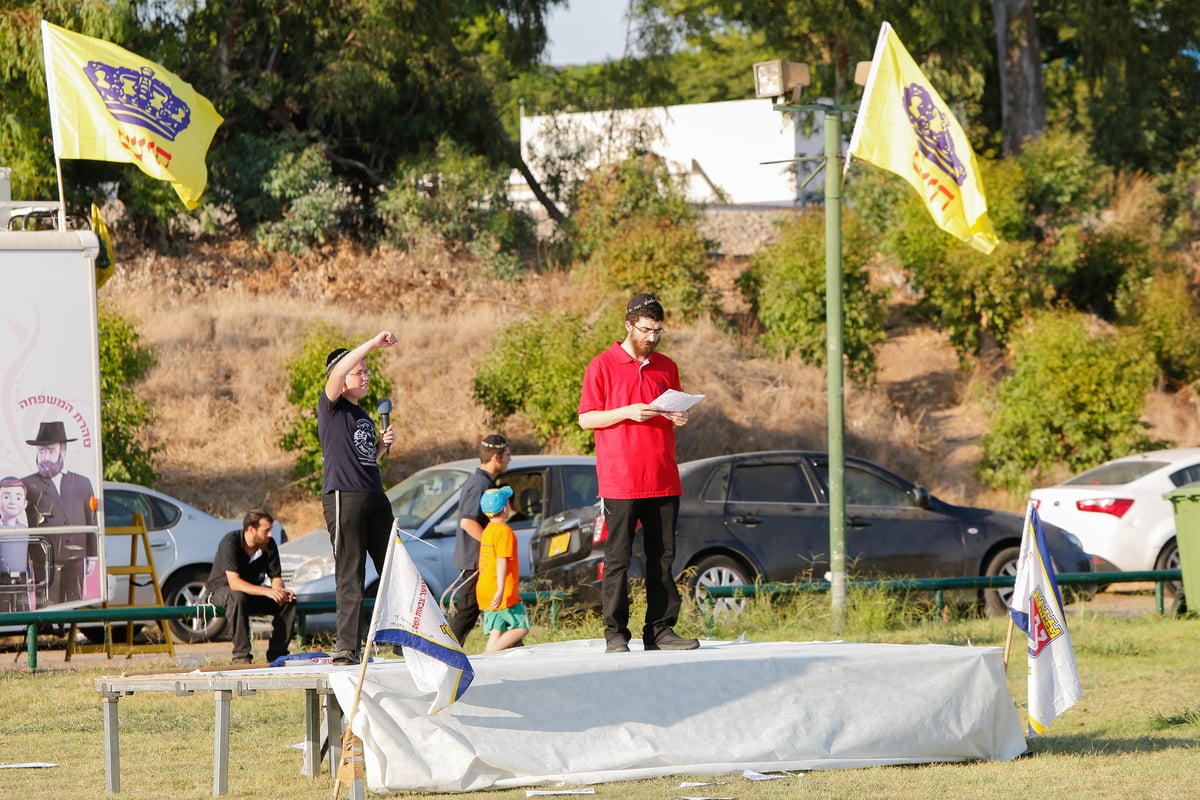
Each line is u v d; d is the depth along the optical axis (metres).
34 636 20.75
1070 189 49.47
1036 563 13.95
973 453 43.72
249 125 53.28
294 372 35.12
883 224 50.81
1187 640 22.92
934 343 50.88
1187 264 56.41
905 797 11.61
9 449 19.25
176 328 43.12
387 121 54.59
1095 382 41.69
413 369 42.09
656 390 13.70
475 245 51.84
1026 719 16.28
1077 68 67.88
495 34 60.88
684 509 24.28
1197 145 63.66
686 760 12.51
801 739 12.93
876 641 22.00
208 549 25.38
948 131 24.38
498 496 17.78
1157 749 14.26
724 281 53.16
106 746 12.57
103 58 23.02
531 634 22.48
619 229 50.47
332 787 12.63
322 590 23.56
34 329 19.39
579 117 59.16
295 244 50.19
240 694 12.27
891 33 24.16
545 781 12.04
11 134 42.47
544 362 37.38
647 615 13.98
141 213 48.31
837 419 23.39
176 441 37.91
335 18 51.91
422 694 11.94
